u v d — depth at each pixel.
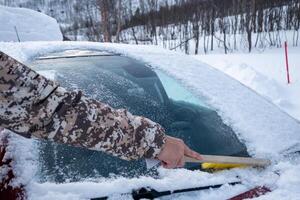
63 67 1.88
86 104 0.99
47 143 1.33
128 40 15.65
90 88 1.75
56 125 0.96
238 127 1.53
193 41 16.44
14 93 0.94
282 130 1.55
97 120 0.99
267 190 1.23
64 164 1.28
